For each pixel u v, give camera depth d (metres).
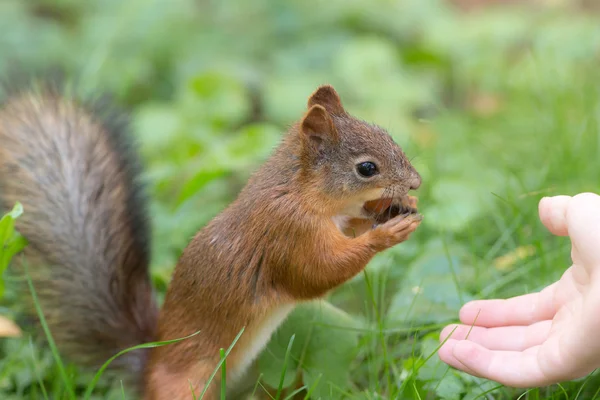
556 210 0.88
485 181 1.12
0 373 0.98
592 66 1.38
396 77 1.37
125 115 1.05
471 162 1.16
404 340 0.98
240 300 0.94
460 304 0.98
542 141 1.18
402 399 0.93
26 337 1.00
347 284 1.03
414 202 0.96
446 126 1.23
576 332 0.85
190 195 1.10
